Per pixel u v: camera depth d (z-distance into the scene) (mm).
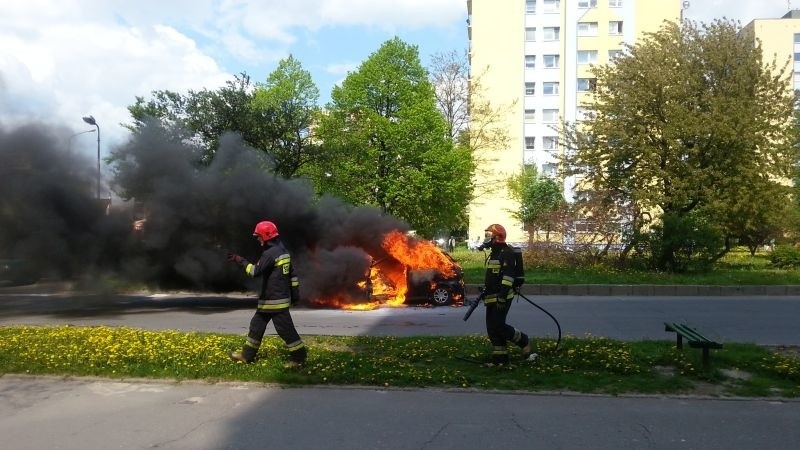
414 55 24188
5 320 11273
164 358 6762
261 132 18797
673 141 20672
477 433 4793
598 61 53031
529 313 12250
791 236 26375
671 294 16453
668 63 21672
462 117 34531
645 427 4957
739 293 16531
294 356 6637
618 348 7648
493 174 38344
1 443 4559
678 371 6609
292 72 22406
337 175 21203
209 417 5168
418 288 13742
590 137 23031
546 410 5398
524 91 54094
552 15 53844
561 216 22078
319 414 5254
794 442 4633
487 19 54594
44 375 6395
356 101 23281
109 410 5352
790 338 9242
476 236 52500
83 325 10469
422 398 5734
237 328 10242
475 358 7191
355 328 10281
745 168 20734
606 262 21188
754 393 5875
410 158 23312
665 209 21875
